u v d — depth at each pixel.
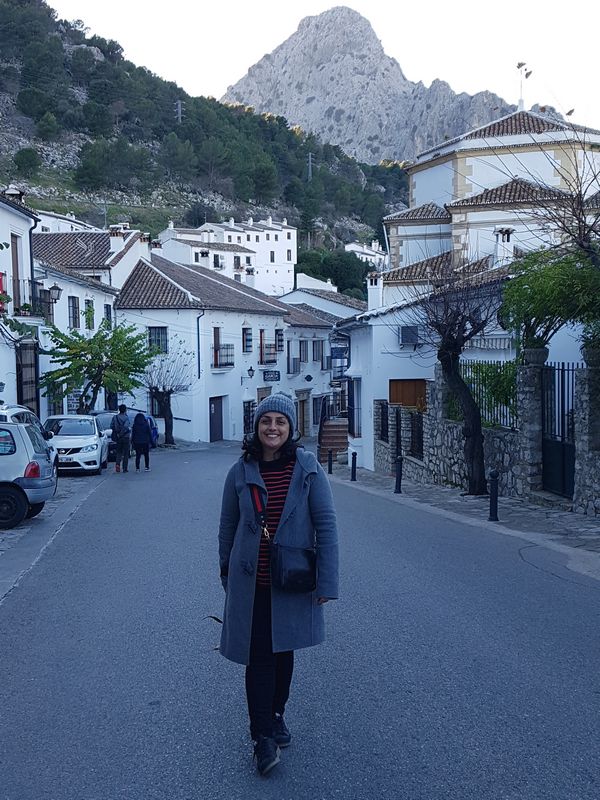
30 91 132.12
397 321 26.50
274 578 4.26
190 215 118.88
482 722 4.78
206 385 44.34
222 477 21.30
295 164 158.00
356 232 144.88
